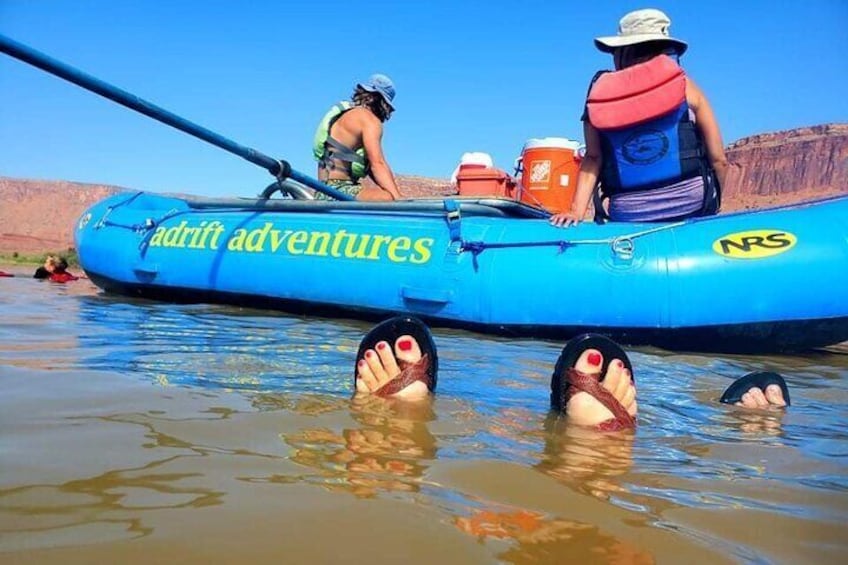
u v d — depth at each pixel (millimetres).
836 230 3793
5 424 1496
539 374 2633
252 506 1092
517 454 1507
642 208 4285
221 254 5016
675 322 3738
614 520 1137
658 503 1239
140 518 1026
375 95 5699
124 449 1354
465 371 2619
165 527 998
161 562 892
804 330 3711
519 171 6402
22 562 872
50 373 2082
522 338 3918
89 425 1515
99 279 5789
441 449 1492
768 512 1226
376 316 4395
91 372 2127
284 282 4664
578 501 1218
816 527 1161
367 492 1186
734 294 3699
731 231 3863
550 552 993
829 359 3730
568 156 5918
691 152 4145
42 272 8242
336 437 1533
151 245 5438
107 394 1816
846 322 3674
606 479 1367
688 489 1340
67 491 1121
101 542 940
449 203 4371
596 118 4164
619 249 3883
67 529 978
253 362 2492
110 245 5695
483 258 4133
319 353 2809
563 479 1344
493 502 1183
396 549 964
